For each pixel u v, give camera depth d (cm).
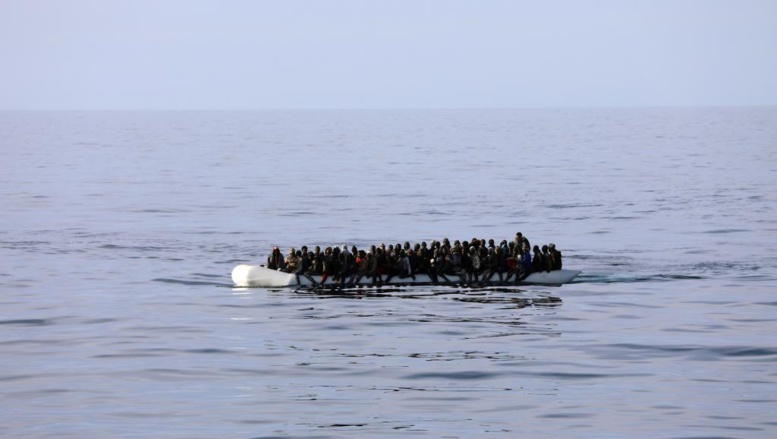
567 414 3950
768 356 4884
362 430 3759
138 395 4203
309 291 6838
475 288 6975
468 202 13212
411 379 4469
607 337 5309
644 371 4603
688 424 3816
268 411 3991
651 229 10438
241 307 6206
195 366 4681
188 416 3916
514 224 10831
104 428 3766
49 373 4538
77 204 13025
